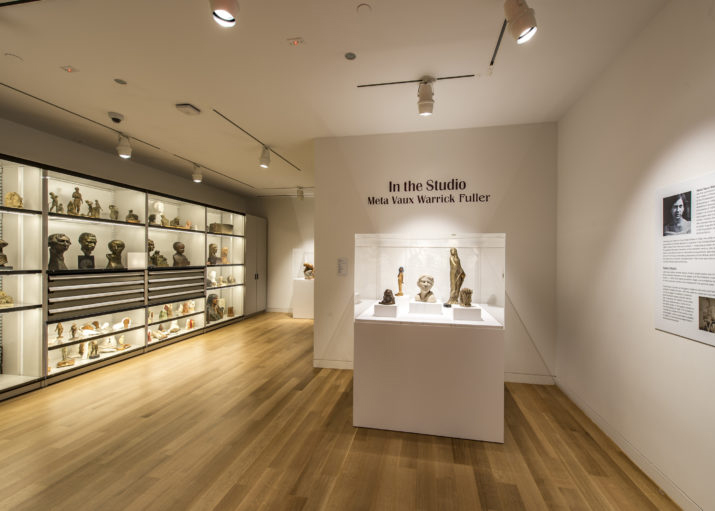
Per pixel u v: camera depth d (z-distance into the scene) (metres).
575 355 3.22
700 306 1.71
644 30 2.16
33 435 2.56
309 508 1.83
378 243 3.35
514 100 3.19
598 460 2.30
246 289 7.49
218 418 2.87
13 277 3.54
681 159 1.85
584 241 3.04
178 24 2.15
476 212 3.85
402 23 2.13
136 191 4.68
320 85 2.93
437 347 2.62
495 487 2.02
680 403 1.86
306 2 1.94
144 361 4.43
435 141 3.95
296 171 5.92
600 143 2.75
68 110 3.43
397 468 2.20
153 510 1.80
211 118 3.63
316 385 3.64
